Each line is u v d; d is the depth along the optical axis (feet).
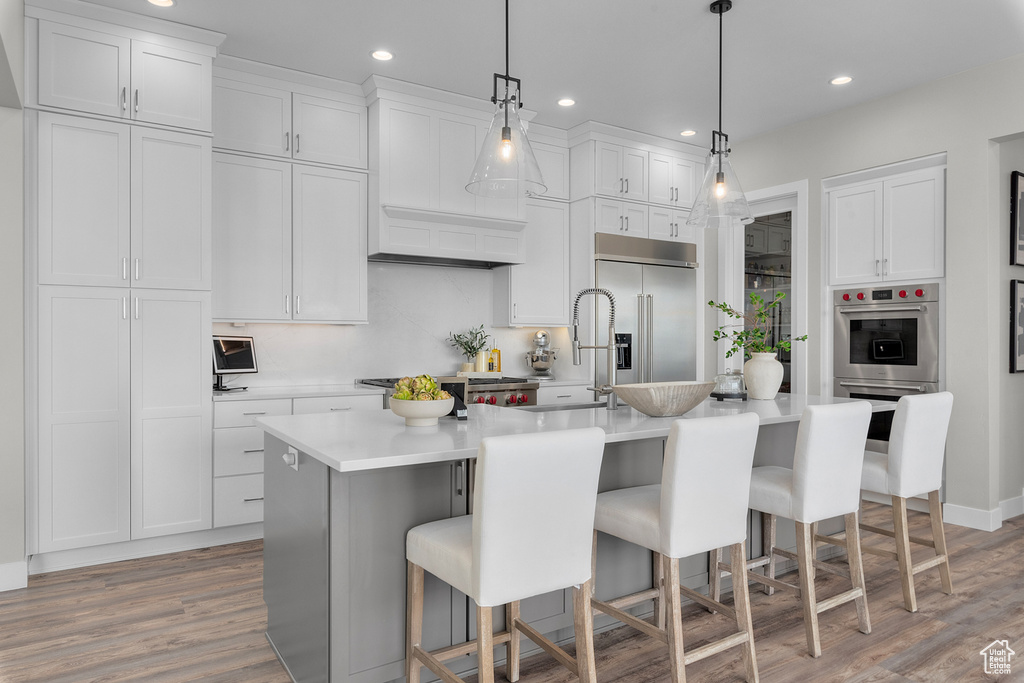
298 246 13.41
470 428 7.75
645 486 8.36
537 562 5.79
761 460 10.14
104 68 10.69
